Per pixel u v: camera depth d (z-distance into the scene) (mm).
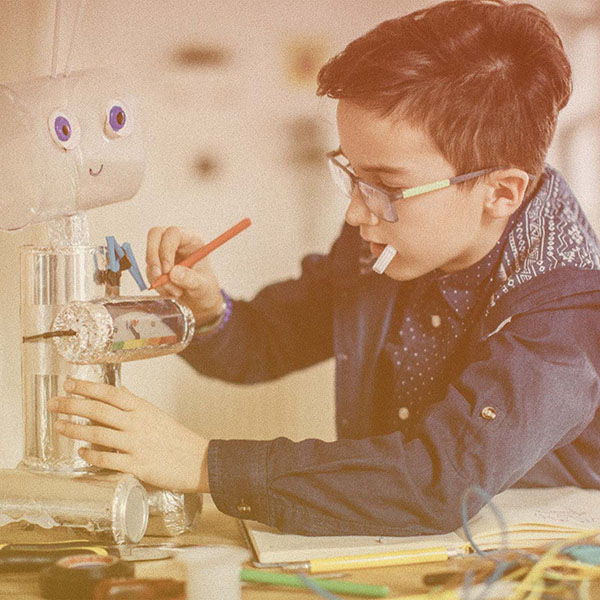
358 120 878
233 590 579
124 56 2121
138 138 868
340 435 1172
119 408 801
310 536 793
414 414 1083
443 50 881
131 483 776
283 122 2273
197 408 2217
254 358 1263
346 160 970
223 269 2273
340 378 1165
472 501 795
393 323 1143
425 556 725
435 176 893
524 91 920
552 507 863
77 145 784
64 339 758
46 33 1282
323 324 1315
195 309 1134
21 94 771
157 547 772
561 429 858
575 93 2326
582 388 871
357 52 896
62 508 761
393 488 793
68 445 796
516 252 992
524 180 923
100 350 754
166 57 2168
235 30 2219
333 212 2316
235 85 2232
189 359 1227
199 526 863
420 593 652
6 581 679
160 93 2166
